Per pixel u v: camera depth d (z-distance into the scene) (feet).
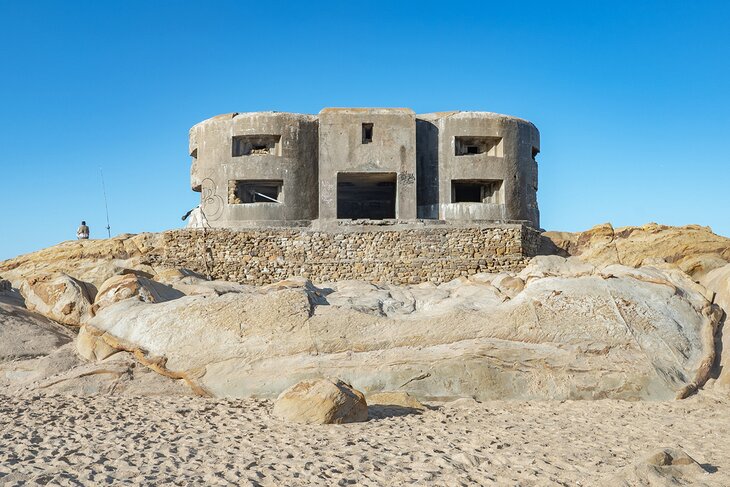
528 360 38.24
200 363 38.58
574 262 51.60
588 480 22.07
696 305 41.14
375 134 82.64
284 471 23.38
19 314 45.50
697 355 39.06
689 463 22.68
